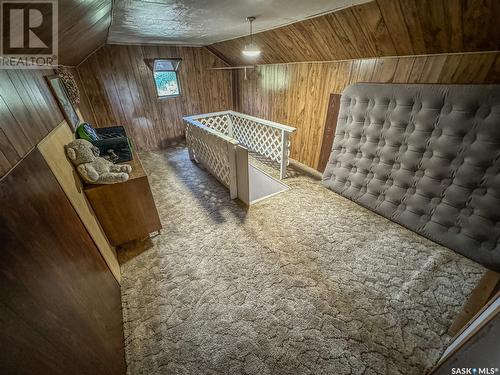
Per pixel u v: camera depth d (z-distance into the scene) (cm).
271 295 175
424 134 211
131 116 450
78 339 96
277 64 379
